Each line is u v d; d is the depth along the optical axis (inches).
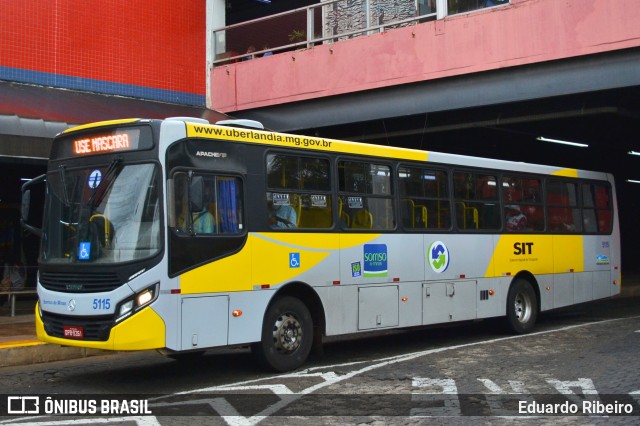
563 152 965.8
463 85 665.6
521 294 551.2
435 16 687.7
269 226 387.9
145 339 329.7
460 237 505.0
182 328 341.4
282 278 390.6
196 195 349.4
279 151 399.9
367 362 424.5
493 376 373.7
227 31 843.4
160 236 337.7
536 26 617.6
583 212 628.7
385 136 790.5
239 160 378.9
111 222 347.9
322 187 421.1
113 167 354.0
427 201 486.0
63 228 366.6
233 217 371.9
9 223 748.0
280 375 384.5
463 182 516.7
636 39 567.2
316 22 789.9
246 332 370.9
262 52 799.7
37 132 548.1
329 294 415.5
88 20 709.9
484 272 521.0
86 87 706.2
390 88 709.9
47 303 360.2
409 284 463.8
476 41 650.2
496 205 541.0
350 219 434.0
